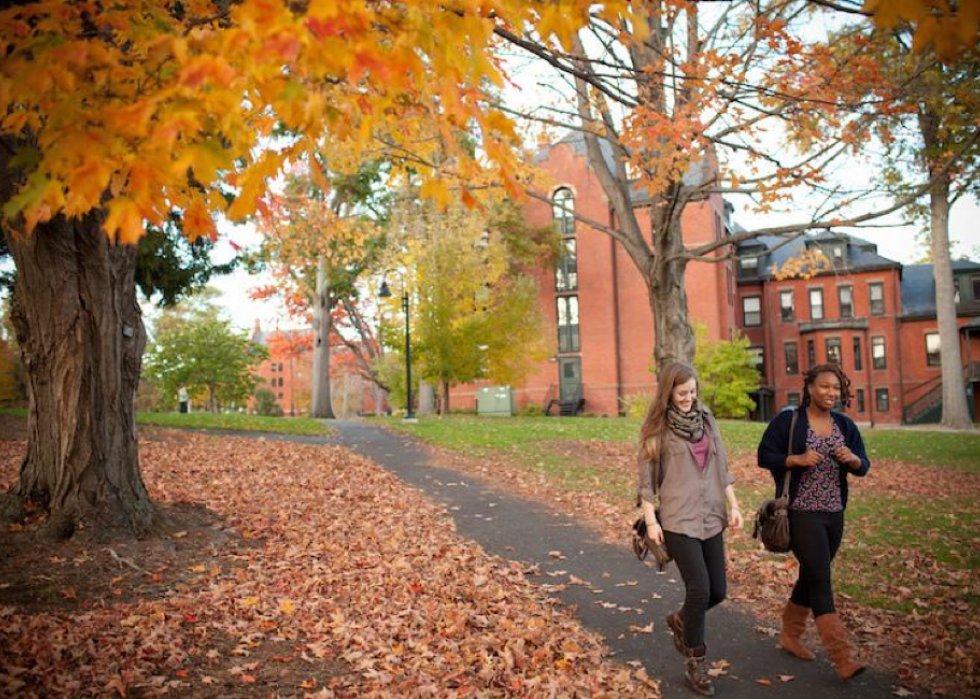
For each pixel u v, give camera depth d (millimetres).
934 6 1997
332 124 2621
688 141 7641
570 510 9859
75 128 2271
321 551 7008
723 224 41156
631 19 2457
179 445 14414
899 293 42156
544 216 39969
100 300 6555
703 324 33250
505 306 30219
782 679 4293
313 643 4551
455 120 2836
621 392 38875
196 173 2273
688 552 4152
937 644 4789
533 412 38750
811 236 43188
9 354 26266
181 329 45719
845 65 8617
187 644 4398
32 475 6570
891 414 41438
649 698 4023
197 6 3344
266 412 75875
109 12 2646
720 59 7871
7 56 2455
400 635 4820
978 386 39938
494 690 4016
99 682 3695
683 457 4270
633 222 14070
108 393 6582
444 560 6945
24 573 5434
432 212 29703
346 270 34594
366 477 12047
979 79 8266
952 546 7695
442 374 29094
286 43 1975
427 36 2426
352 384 70625
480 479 12328
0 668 3688
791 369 43562
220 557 6465
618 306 39312
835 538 4438
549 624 5230
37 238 6211
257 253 29609
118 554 6047
